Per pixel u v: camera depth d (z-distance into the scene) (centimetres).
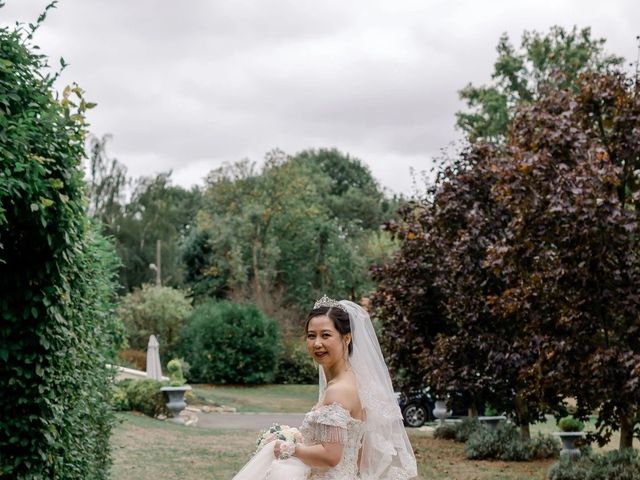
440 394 1644
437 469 1301
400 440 475
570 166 1129
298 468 445
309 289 4144
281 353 3562
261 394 3186
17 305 602
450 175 1587
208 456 1419
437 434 1786
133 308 3538
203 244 4406
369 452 457
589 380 1022
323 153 6512
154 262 4391
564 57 3747
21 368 612
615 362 1002
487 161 1491
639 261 1059
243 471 457
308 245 4209
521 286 1145
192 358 3488
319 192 5400
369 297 1758
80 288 697
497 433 1465
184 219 6062
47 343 611
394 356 1712
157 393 2158
